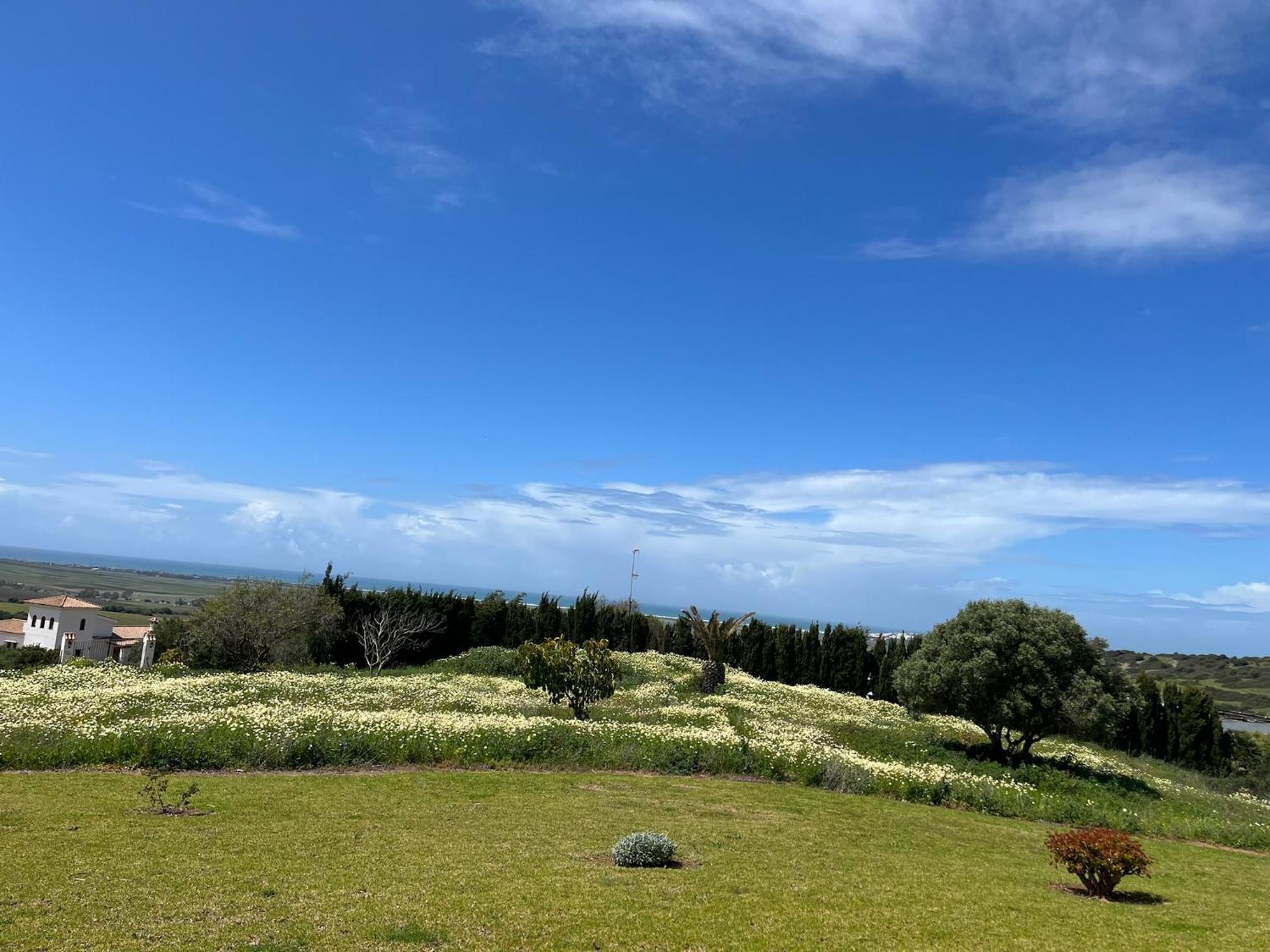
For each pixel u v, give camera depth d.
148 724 15.99
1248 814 19.17
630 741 18.02
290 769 15.11
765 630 45.34
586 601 45.38
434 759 16.41
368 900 7.67
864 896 8.98
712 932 7.31
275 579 35.62
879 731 24.70
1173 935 8.54
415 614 40.03
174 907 7.27
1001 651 21.48
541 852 9.99
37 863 8.39
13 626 62.34
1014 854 12.62
